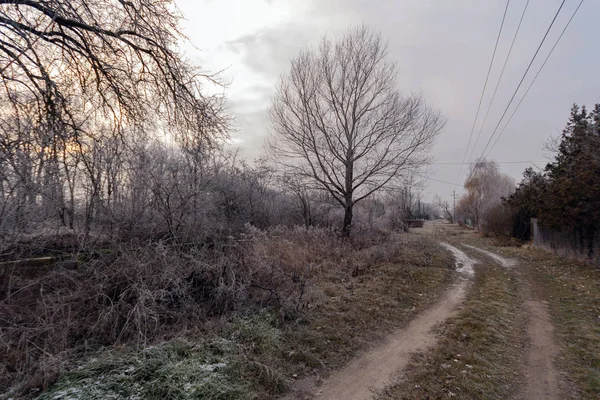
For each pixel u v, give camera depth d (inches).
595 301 311.6
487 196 1457.9
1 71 191.3
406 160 638.5
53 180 230.8
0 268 196.5
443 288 370.9
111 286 213.8
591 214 459.8
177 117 295.3
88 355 173.9
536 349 211.8
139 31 263.3
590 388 163.9
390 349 213.3
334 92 645.3
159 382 149.6
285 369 180.7
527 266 520.4
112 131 280.7
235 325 215.8
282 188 711.1
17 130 208.8
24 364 159.2
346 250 516.7
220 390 148.9
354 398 157.4
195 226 293.7
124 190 282.2
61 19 227.0
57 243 233.3
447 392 160.7
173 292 229.3
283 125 653.3
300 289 291.4
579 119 563.2
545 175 668.1
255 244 360.2
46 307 184.5
